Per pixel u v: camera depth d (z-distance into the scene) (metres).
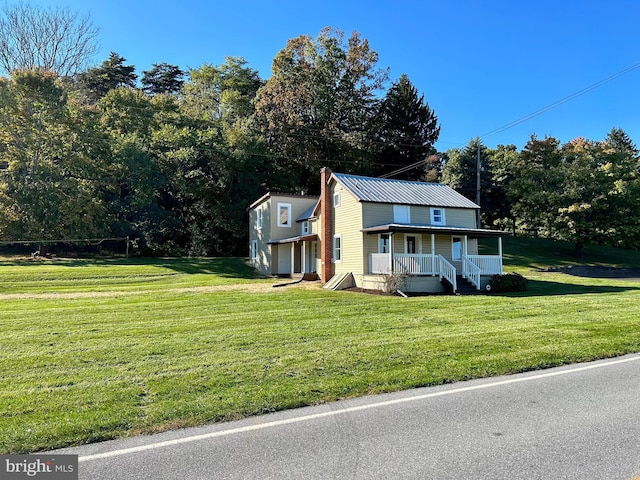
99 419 4.81
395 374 6.41
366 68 43.50
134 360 7.32
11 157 31.42
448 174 46.31
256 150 39.94
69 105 33.78
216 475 3.63
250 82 52.00
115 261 30.66
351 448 4.11
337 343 8.47
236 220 38.78
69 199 31.73
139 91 40.75
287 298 16.52
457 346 8.12
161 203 41.03
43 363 7.15
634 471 3.63
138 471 3.72
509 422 4.72
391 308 13.56
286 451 4.07
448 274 20.27
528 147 42.53
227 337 9.12
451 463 3.79
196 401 5.35
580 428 4.55
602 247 46.38
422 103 44.56
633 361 7.40
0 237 30.55
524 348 7.99
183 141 38.31
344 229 23.31
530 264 34.88
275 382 6.07
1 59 35.69
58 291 19.66
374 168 43.41
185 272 27.50
